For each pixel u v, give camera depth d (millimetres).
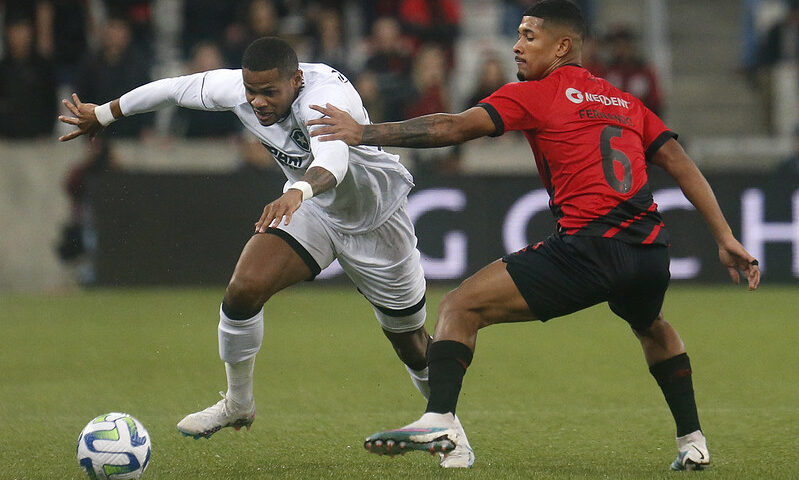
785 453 18000
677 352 16672
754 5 66875
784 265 48156
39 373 28047
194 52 58750
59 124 53125
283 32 55250
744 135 66625
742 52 68750
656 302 16109
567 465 17000
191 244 47375
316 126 16188
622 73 55250
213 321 38594
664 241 15844
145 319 39094
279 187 47531
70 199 48969
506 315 15719
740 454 17922
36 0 55531
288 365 29297
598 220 15484
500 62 56312
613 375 27672
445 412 14938
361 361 30062
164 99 18234
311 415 22172
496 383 26453
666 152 16500
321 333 35812
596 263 15438
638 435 19812
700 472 16266
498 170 53281
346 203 17812
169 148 52219
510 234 47375
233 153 52625
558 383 26422
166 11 63719
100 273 47375
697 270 48469
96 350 32219
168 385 26281
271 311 41750
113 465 15344
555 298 15617
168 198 47250
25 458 17516
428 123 15133
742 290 47906
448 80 58719
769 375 27562
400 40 56719
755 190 47906
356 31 64188
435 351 15375
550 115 15625
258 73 16328
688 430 16531
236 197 47406
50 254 49844
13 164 49875
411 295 18578
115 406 23422
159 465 17078
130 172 47094
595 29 61938
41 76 51156
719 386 25953
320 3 58375
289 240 17672
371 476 15891
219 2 59000
